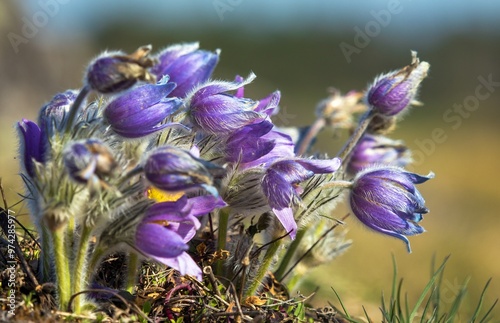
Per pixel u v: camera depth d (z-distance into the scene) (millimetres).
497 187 2039
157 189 704
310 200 755
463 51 3367
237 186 740
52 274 721
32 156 703
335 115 895
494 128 2648
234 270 759
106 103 725
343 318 813
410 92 799
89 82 697
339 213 1294
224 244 755
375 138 842
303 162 729
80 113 729
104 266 750
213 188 685
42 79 1525
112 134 717
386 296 972
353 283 964
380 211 745
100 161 675
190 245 778
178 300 734
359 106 903
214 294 739
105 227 705
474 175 2139
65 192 690
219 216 754
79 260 702
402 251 1302
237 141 737
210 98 734
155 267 752
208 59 785
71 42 1698
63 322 700
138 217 700
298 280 824
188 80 780
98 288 726
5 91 1417
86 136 709
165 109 711
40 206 699
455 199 1889
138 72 691
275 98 748
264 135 746
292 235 730
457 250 1389
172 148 689
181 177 684
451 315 823
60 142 702
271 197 727
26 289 720
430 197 1886
